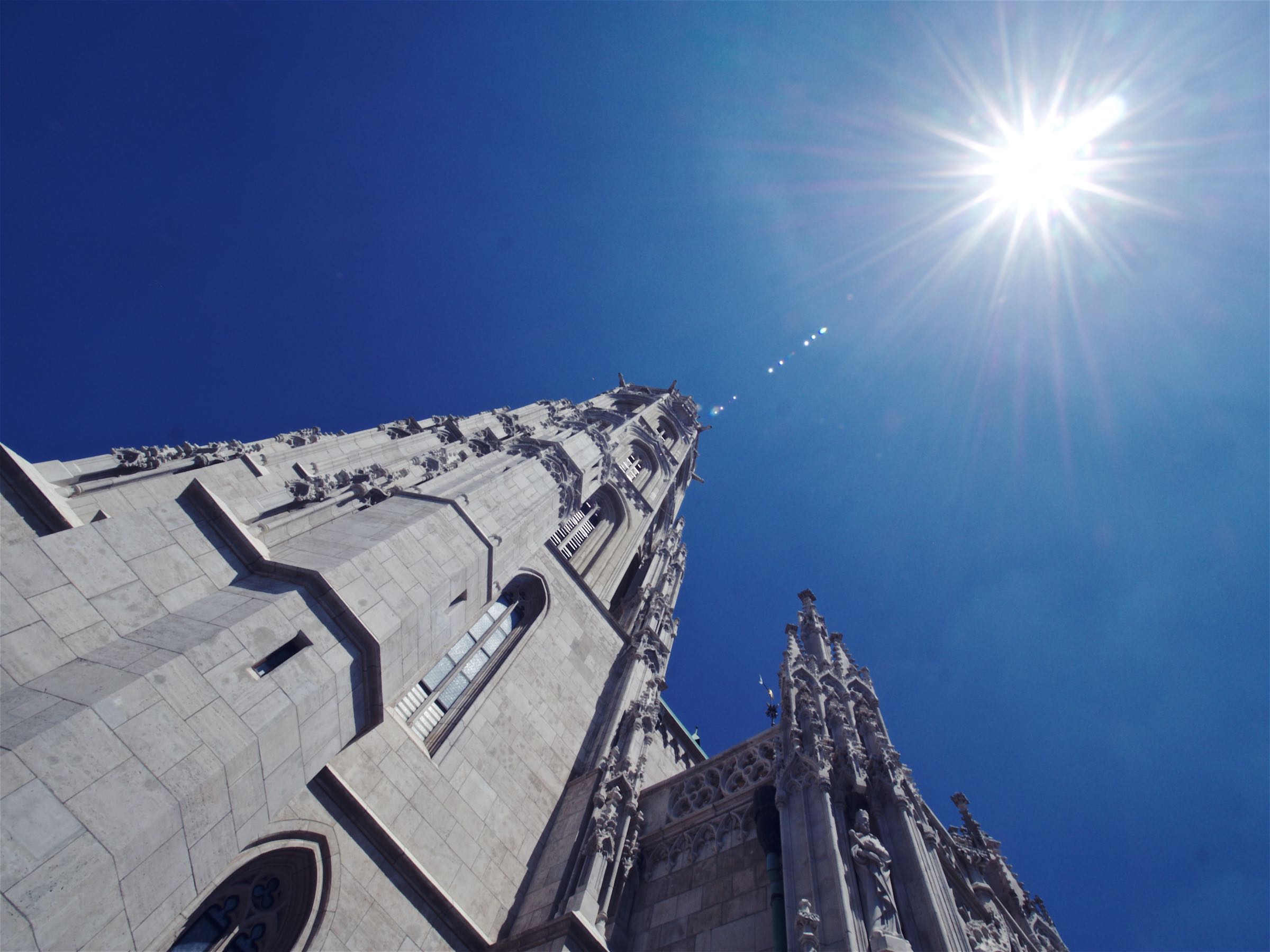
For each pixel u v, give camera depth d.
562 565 32.25
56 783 8.48
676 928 15.96
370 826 15.76
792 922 11.92
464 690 22.84
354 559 15.23
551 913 16.39
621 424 53.66
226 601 13.12
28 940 7.52
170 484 20.09
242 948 13.30
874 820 13.93
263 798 11.63
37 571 11.41
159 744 9.86
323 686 12.98
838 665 19.58
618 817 19.22
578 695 27.00
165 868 9.52
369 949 14.30
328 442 29.78
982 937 13.18
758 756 18.97
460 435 38.41
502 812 19.83
